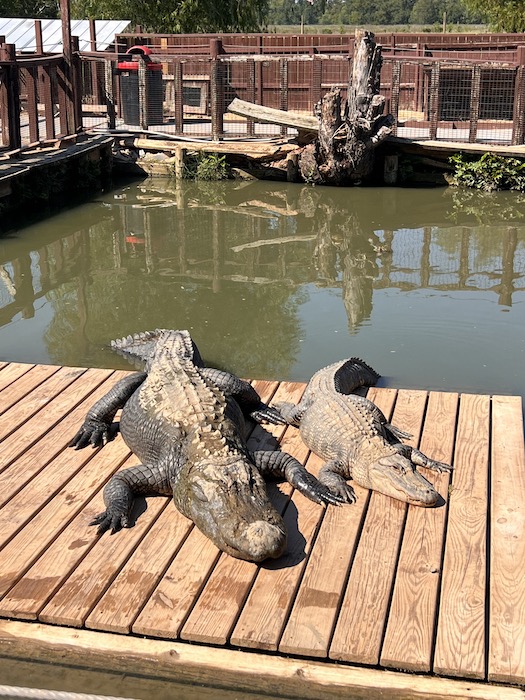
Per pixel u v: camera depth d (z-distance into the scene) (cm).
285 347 516
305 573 269
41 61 934
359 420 346
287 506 309
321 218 864
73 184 991
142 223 845
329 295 622
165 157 1075
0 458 343
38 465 338
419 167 1030
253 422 385
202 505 286
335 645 238
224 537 275
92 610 254
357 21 3734
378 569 270
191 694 239
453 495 313
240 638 242
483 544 282
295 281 659
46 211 892
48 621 254
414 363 484
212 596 259
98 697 209
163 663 244
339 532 291
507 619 246
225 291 635
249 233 806
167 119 1224
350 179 1008
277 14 3969
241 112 1005
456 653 235
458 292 622
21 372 440
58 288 645
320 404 365
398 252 738
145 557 278
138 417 351
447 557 276
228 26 1609
